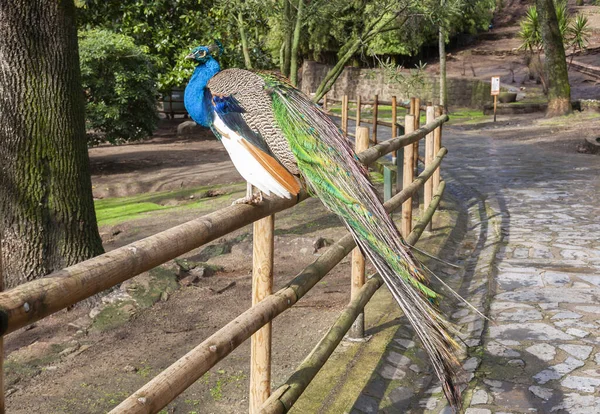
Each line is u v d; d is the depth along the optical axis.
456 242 8.05
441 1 10.30
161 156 17.89
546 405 4.04
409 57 41.34
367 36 11.10
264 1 11.20
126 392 4.49
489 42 44.72
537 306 5.73
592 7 49.47
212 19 15.23
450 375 2.62
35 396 4.44
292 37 11.50
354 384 4.25
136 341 5.33
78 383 4.63
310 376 3.44
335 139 3.06
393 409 4.07
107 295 6.20
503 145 19.31
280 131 3.00
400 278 2.76
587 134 19.58
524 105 27.92
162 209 11.27
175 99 25.73
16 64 6.08
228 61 15.81
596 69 33.25
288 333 5.36
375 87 36.91
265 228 3.24
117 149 19.80
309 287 3.55
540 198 10.72
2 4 5.96
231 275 7.11
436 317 2.71
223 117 3.09
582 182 12.27
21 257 6.25
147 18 18.67
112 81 16.69
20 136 6.16
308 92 38.66
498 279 6.52
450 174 13.85
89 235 6.57
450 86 34.53
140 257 2.14
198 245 2.54
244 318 2.96
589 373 4.45
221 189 12.59
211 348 2.64
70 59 6.35
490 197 10.89
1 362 1.65
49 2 6.11
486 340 5.02
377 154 5.08
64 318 5.96
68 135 6.36
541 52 39.34
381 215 2.92
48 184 6.30
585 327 5.23
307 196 3.53
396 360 4.66
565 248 7.63
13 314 1.59
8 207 6.22
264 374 3.30
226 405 4.24
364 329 5.04
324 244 7.80
